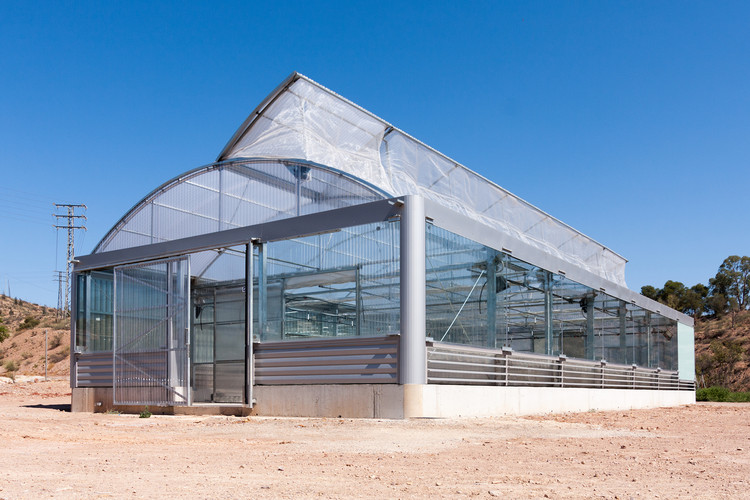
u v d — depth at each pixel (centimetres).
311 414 1482
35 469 719
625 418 1758
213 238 1694
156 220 1911
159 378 1738
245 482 632
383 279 1432
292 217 1584
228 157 1872
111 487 598
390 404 1387
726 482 659
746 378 5956
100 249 2005
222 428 1259
